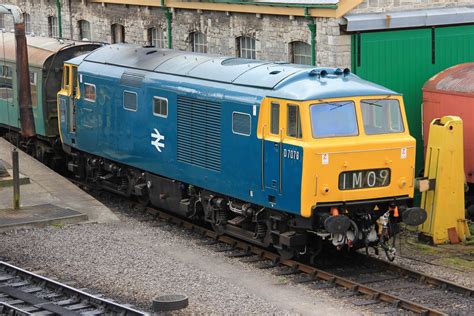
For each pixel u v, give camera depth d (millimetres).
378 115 17328
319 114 16688
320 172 16484
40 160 27594
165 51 22203
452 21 22953
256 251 18406
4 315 14852
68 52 26141
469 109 20844
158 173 20984
